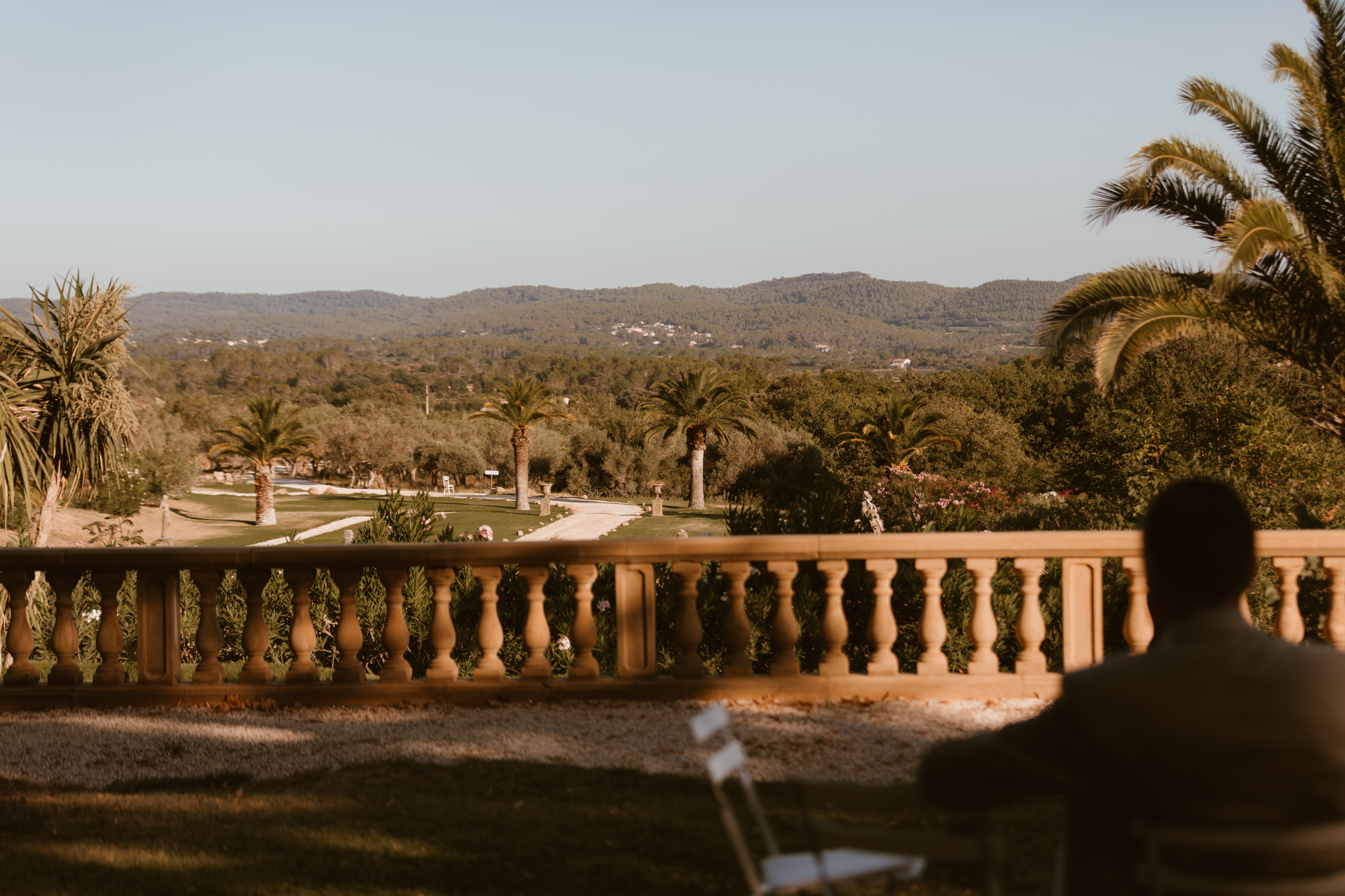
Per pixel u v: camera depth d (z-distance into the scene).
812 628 7.54
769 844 2.73
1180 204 12.91
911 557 6.18
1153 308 12.25
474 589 8.41
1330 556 5.95
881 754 5.11
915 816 4.20
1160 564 1.99
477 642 8.26
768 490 58.00
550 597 8.19
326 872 3.73
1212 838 1.76
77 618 10.30
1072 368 64.94
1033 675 6.18
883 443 42.34
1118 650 7.30
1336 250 12.37
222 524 49.97
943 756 2.03
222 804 4.49
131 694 6.18
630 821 4.20
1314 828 1.75
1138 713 1.83
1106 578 7.44
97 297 13.02
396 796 4.54
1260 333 12.38
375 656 9.09
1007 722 5.65
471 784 4.70
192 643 9.49
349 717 5.92
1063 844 2.05
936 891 3.51
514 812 4.31
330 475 93.88
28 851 3.95
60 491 13.09
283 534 45.53
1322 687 1.79
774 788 4.62
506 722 5.73
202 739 5.55
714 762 2.61
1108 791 1.89
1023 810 4.35
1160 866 1.81
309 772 4.98
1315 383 19.84
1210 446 15.19
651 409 57.06
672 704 6.07
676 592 7.70
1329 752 1.75
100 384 12.80
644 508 57.19
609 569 8.45
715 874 3.70
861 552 6.17
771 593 7.71
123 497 36.34
